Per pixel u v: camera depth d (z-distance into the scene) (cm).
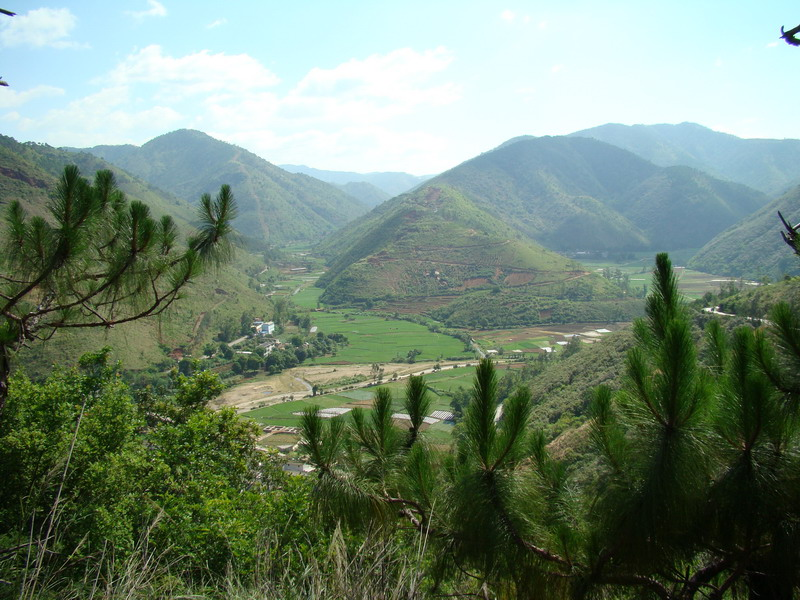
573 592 464
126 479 1087
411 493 523
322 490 525
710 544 448
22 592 434
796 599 425
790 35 390
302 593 489
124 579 498
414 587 459
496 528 440
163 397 1819
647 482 409
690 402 400
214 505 955
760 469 398
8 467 859
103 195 733
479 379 450
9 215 656
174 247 809
